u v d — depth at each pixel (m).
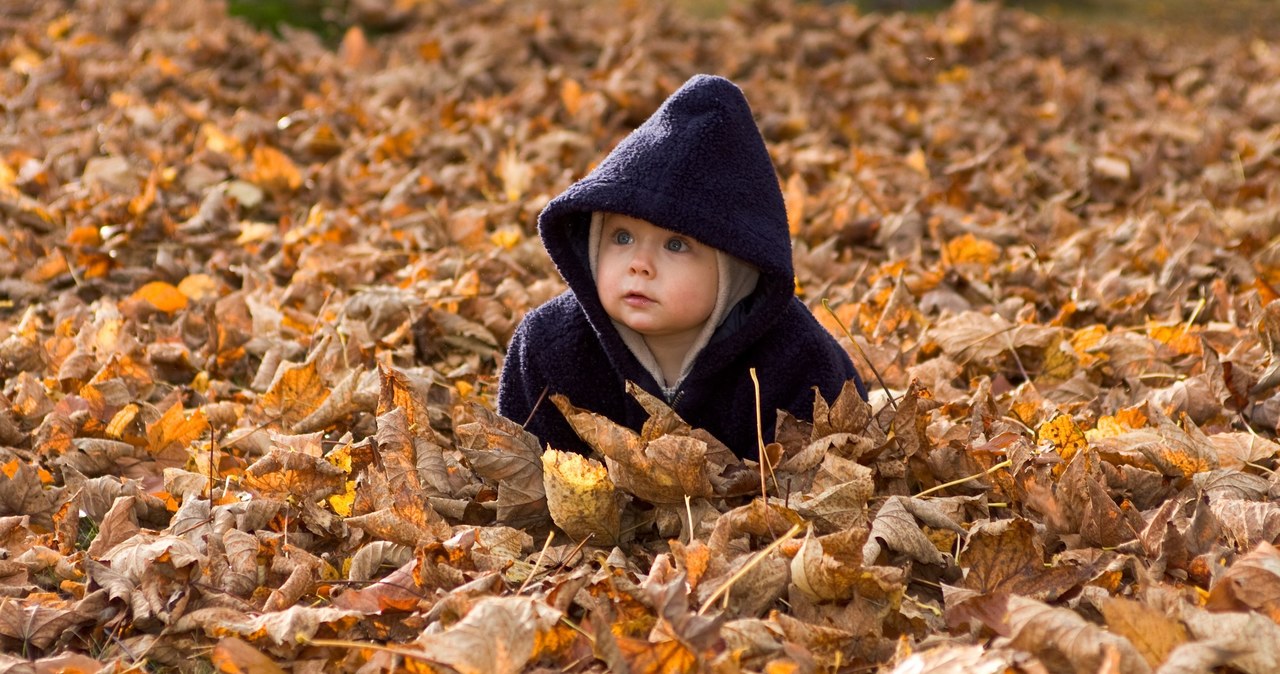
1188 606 2.28
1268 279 5.07
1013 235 5.74
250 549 2.71
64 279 4.91
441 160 6.74
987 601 2.43
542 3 11.11
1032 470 2.88
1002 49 10.66
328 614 2.40
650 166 2.83
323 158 6.78
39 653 2.48
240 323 4.47
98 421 3.52
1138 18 13.46
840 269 5.30
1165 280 5.03
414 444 3.01
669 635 2.20
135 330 4.37
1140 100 9.27
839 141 7.89
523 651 2.15
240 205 5.88
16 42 8.41
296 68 8.36
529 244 5.34
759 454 2.97
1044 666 2.19
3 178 5.85
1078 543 2.76
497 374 4.21
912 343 4.35
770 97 8.68
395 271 5.14
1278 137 7.64
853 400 2.97
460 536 2.63
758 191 2.91
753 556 2.53
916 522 2.73
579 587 2.40
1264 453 3.22
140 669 2.37
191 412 3.47
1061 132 8.20
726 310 3.02
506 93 8.52
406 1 10.16
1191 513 2.88
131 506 2.92
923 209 6.15
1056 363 4.09
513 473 2.88
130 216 5.42
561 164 6.89
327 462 3.05
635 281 2.88
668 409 2.90
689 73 9.25
